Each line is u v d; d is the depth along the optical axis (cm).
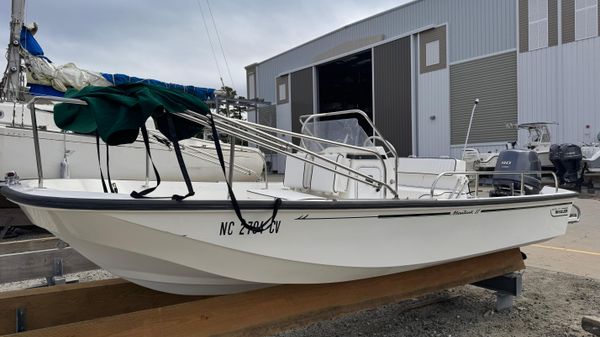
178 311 215
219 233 204
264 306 239
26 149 568
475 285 371
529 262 489
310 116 378
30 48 594
